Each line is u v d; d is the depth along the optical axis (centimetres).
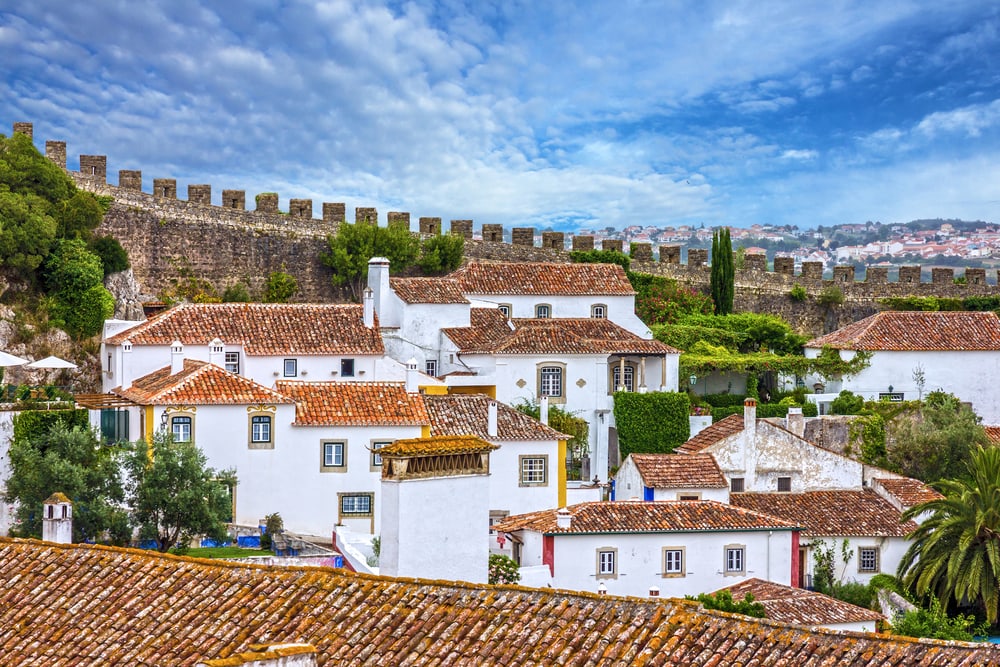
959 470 8100
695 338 9669
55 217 8588
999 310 11581
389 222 10581
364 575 2853
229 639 2689
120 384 7081
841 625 5125
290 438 6197
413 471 3209
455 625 2636
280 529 5938
